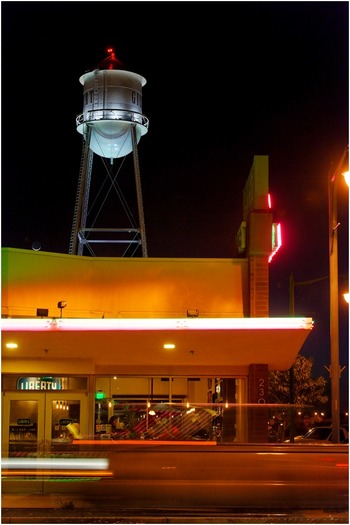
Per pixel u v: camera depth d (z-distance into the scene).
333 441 19.75
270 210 26.09
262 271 25.84
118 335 22.97
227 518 14.25
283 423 24.42
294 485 14.95
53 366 24.77
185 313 25.83
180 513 14.80
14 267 24.98
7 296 24.72
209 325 22.62
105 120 36.72
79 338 23.20
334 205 20.55
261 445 15.25
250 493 14.95
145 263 26.06
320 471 15.00
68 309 25.39
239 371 25.70
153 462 15.28
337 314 20.39
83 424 24.66
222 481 15.01
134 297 25.84
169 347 23.64
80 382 24.94
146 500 15.10
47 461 15.61
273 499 14.91
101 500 15.29
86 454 15.53
